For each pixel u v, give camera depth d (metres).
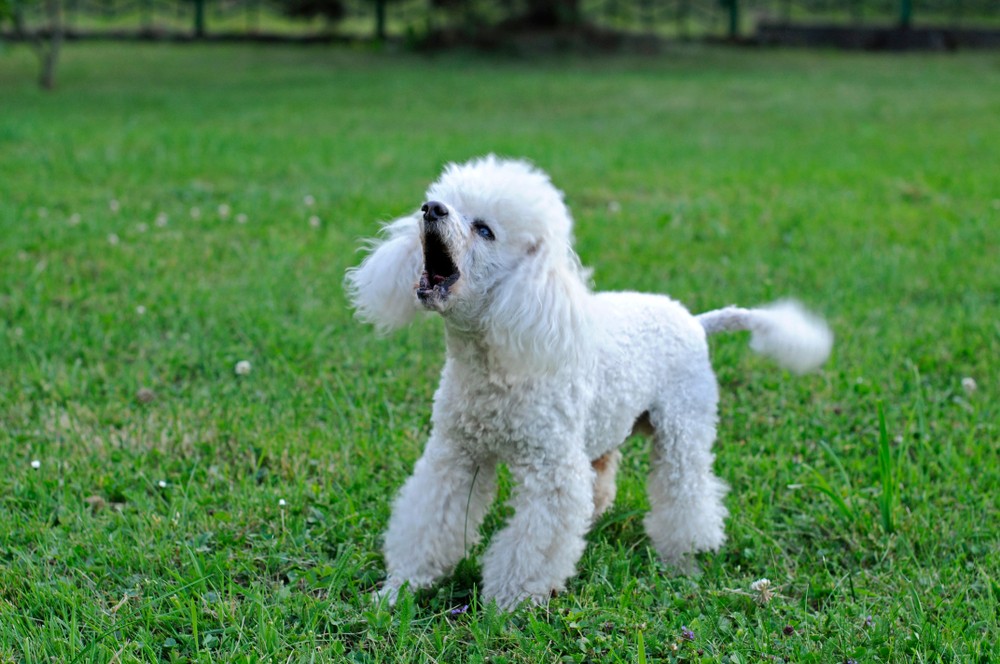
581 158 10.20
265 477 4.08
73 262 6.33
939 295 6.30
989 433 4.53
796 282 6.45
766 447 4.44
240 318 5.57
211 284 6.07
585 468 3.35
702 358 3.76
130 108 12.96
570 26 20.52
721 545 3.76
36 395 4.65
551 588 3.33
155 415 4.52
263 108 13.39
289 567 3.49
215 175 8.91
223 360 5.05
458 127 12.38
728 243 7.23
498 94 15.35
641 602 3.32
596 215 7.84
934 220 7.93
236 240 6.98
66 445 4.21
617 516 3.89
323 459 4.15
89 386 4.77
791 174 9.61
